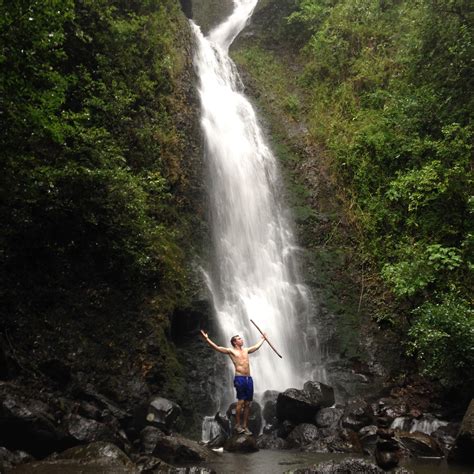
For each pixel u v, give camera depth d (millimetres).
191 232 14188
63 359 10023
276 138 19078
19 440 7871
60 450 8148
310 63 21406
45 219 10539
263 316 13805
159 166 14109
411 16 18453
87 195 10727
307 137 19078
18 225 10109
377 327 14078
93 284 11031
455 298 11461
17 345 9727
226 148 17094
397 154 15750
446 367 10688
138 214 11406
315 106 20047
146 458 7898
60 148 11289
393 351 13477
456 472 7660
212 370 11859
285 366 13250
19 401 8102
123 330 10953
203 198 15195
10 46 8844
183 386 11039
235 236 15516
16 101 9078
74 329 10461
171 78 16516
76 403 9297
